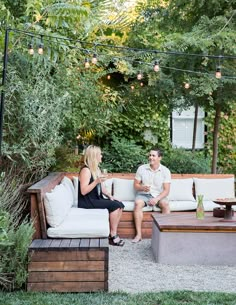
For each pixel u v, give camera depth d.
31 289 3.56
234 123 9.77
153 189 6.17
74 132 7.25
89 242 3.80
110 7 8.04
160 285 3.89
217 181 6.78
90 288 3.58
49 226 4.07
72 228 3.97
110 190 6.50
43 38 4.90
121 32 8.23
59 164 6.96
